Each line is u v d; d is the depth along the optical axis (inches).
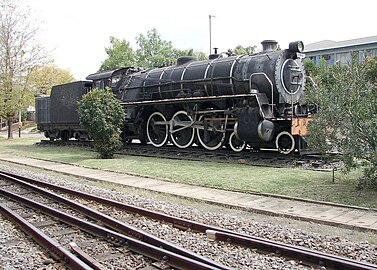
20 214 271.1
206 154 534.0
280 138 482.3
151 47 2062.0
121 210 275.9
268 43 534.6
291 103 492.7
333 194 296.4
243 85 504.4
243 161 467.8
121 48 1884.8
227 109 519.2
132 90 660.7
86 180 414.3
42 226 238.8
